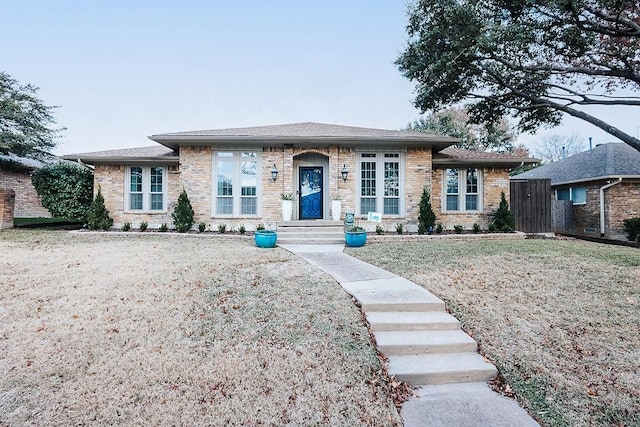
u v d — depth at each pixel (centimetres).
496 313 497
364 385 344
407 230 1324
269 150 1330
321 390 331
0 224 1362
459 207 1405
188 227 1282
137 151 1495
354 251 938
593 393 336
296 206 1418
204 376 343
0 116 1691
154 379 336
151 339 408
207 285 582
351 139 1260
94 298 525
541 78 1034
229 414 295
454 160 1348
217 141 1283
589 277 658
